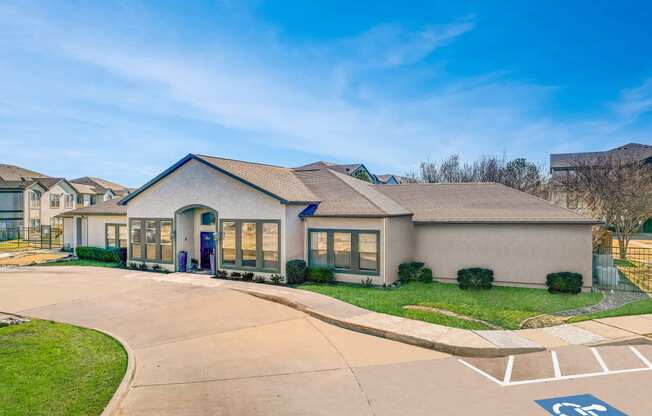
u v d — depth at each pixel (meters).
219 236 20.67
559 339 11.05
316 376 8.77
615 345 10.77
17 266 24.94
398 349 10.49
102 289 17.59
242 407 7.38
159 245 22.75
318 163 49.16
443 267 19.83
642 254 27.12
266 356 9.94
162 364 9.42
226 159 22.62
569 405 7.49
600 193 26.75
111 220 27.56
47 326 12.31
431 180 48.22
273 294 15.99
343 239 19.03
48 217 50.84
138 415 7.05
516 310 14.29
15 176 50.66
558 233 17.92
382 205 19.36
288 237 19.06
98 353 9.98
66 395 7.67
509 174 44.03
